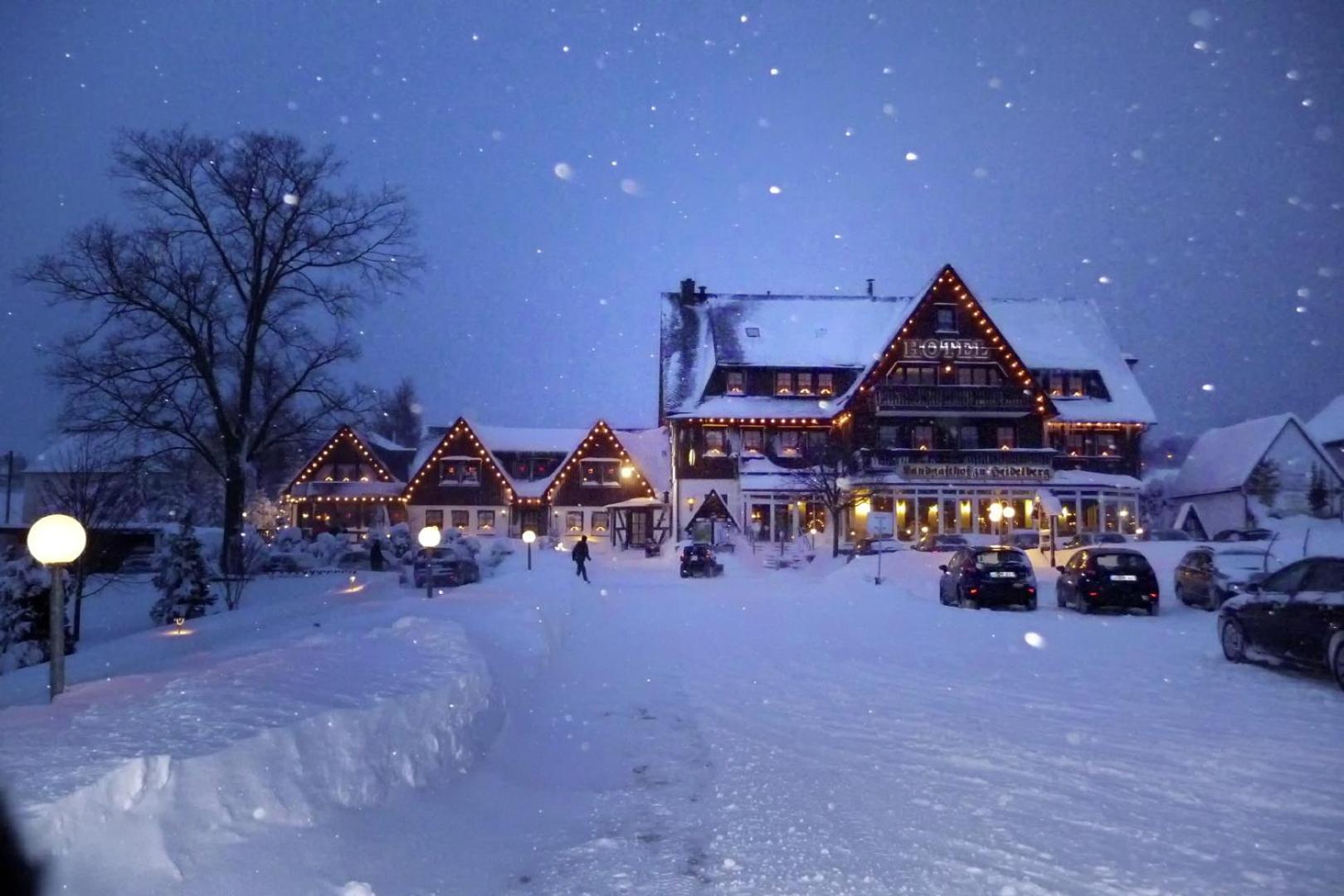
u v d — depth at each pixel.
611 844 6.69
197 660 13.80
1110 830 6.61
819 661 15.60
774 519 56.00
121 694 8.23
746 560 50.03
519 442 69.44
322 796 5.98
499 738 9.28
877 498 54.53
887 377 56.22
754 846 6.56
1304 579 13.05
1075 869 5.92
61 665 8.59
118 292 36.84
